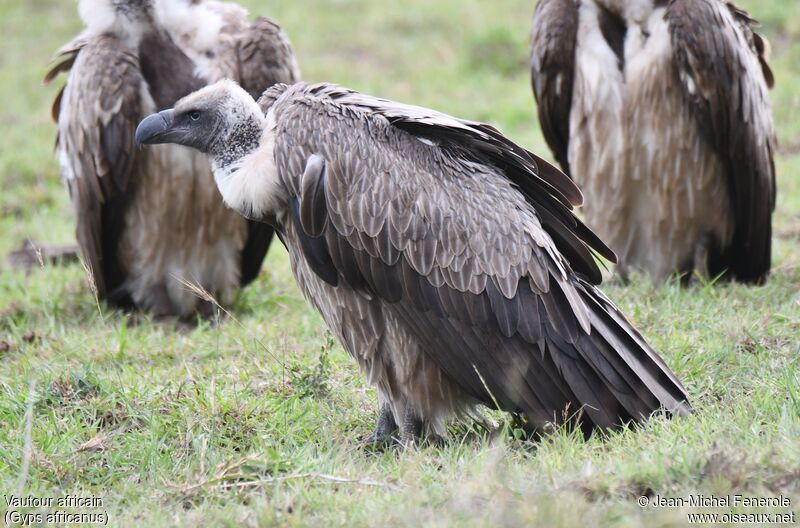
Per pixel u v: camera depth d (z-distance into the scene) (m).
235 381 10.96
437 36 26.09
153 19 13.50
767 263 13.94
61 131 13.95
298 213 9.36
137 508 8.28
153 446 9.30
